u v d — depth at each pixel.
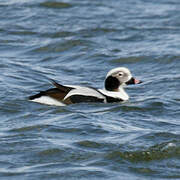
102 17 27.78
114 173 11.74
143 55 22.30
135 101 16.98
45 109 15.63
